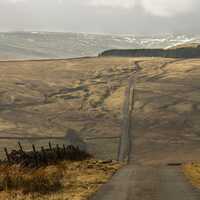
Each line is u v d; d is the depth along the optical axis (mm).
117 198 48625
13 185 56344
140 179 76250
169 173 93750
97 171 97688
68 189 58281
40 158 105000
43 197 49094
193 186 63094
